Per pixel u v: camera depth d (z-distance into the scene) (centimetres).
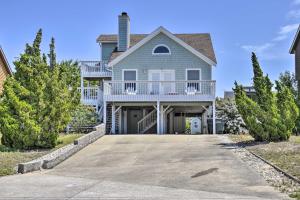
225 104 2980
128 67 3341
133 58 3344
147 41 3338
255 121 2073
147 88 3234
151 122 3219
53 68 2092
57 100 1983
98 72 3581
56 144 2022
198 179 1265
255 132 2092
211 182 1216
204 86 3120
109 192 1114
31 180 1320
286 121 2072
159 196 1051
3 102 1989
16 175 1426
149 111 3341
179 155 1752
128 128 3338
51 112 1962
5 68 3609
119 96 3002
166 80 3247
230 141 2220
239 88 2177
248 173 1323
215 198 1015
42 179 1337
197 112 3697
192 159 1634
